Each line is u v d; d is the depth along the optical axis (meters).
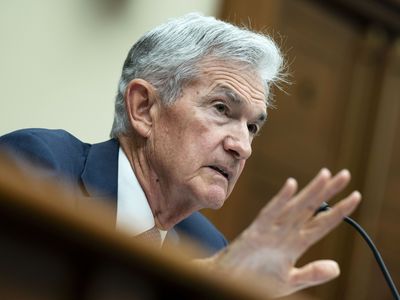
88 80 6.84
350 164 9.81
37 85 6.56
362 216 9.82
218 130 3.63
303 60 9.21
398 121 10.06
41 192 1.08
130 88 3.78
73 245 1.11
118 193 3.67
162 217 3.78
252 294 1.22
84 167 3.64
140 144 3.76
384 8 9.68
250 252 2.44
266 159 8.91
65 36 6.68
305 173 9.38
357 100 9.84
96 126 6.95
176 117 3.66
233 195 8.54
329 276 2.50
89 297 1.14
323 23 9.39
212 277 1.18
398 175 10.08
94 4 6.83
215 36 3.70
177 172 3.65
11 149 3.43
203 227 4.27
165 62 3.72
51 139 3.61
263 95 3.77
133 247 1.12
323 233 2.40
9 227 1.09
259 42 3.73
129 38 7.07
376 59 9.91
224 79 3.65
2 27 6.36
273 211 2.38
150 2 7.20
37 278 1.13
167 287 1.18
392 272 10.06
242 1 7.90
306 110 9.29
